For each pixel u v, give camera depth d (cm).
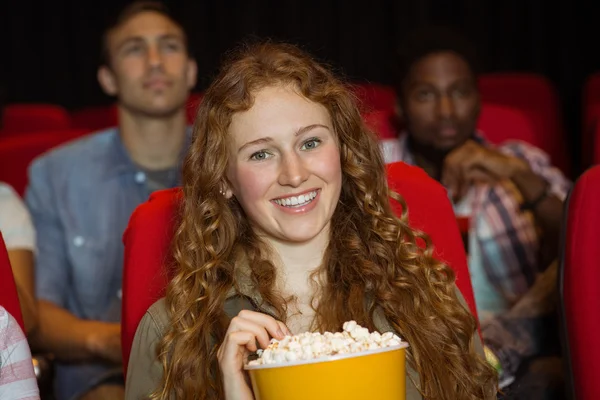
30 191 260
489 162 258
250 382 145
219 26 438
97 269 254
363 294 163
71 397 239
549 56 432
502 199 257
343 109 161
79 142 265
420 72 266
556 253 253
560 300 171
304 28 439
